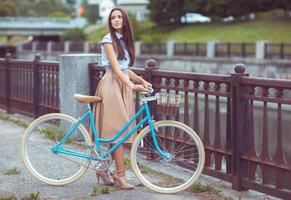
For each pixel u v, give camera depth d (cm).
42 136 600
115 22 551
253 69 3141
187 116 642
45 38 7931
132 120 552
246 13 5028
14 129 970
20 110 1141
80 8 9325
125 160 687
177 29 5450
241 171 564
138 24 5603
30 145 600
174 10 5588
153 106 672
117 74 541
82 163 577
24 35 7869
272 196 533
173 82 655
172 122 554
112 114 550
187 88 634
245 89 551
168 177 610
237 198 541
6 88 1195
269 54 3067
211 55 3575
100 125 560
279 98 511
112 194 550
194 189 566
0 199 528
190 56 3784
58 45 5700
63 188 575
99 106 560
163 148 609
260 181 550
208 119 618
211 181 605
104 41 552
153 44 4272
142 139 570
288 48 2998
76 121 573
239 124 557
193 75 618
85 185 585
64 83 877
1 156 737
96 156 566
